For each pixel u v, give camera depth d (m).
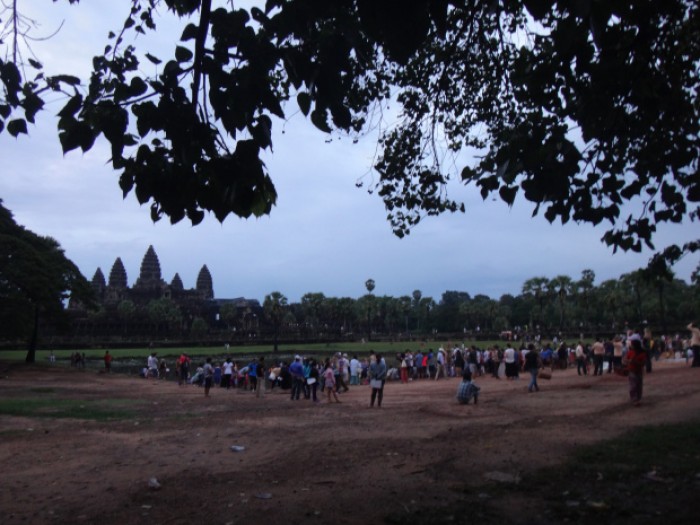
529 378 27.72
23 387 28.39
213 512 6.24
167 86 4.38
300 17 3.80
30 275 42.56
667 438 9.41
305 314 144.62
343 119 4.10
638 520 5.62
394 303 143.62
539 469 7.85
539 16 3.49
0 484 7.69
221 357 80.69
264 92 4.15
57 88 4.53
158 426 13.59
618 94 5.65
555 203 6.65
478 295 179.25
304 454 9.52
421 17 3.34
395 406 17.48
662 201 7.25
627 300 99.94
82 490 7.33
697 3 6.21
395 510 6.17
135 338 109.81
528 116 5.58
